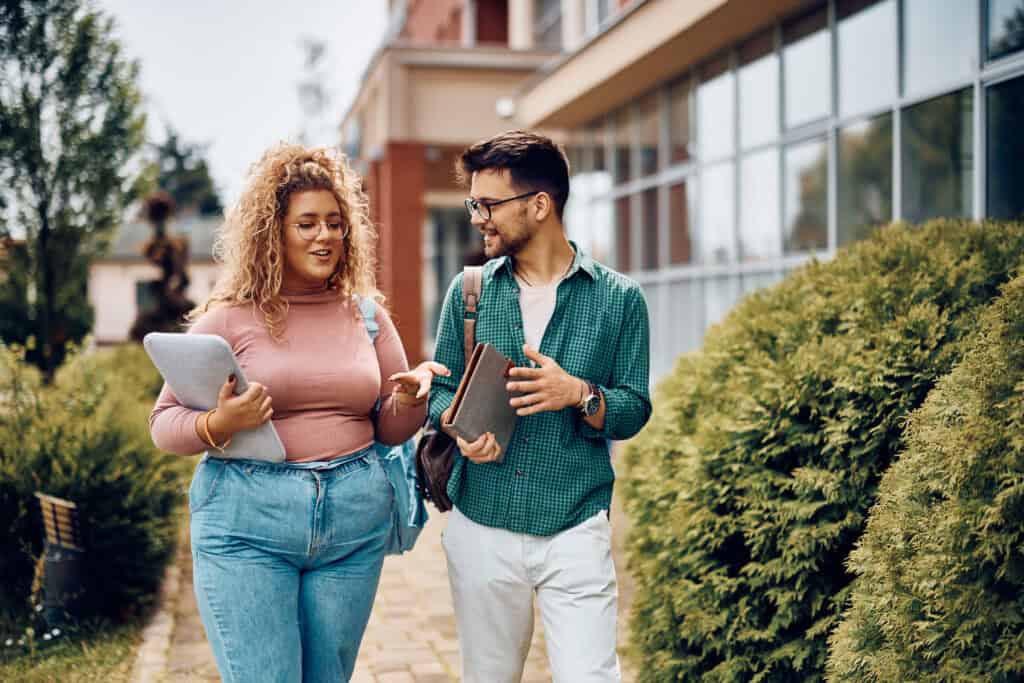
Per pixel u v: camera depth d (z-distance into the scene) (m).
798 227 8.40
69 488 5.34
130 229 33.06
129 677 4.49
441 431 2.91
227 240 2.83
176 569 6.48
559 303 2.88
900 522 2.72
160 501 5.97
